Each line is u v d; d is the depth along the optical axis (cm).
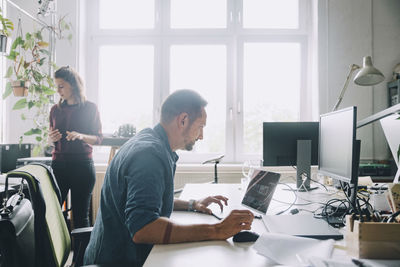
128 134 264
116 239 95
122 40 334
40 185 89
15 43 238
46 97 270
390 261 66
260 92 331
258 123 331
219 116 331
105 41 334
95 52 334
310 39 327
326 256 72
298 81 330
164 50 332
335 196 157
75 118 218
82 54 321
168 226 83
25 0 309
